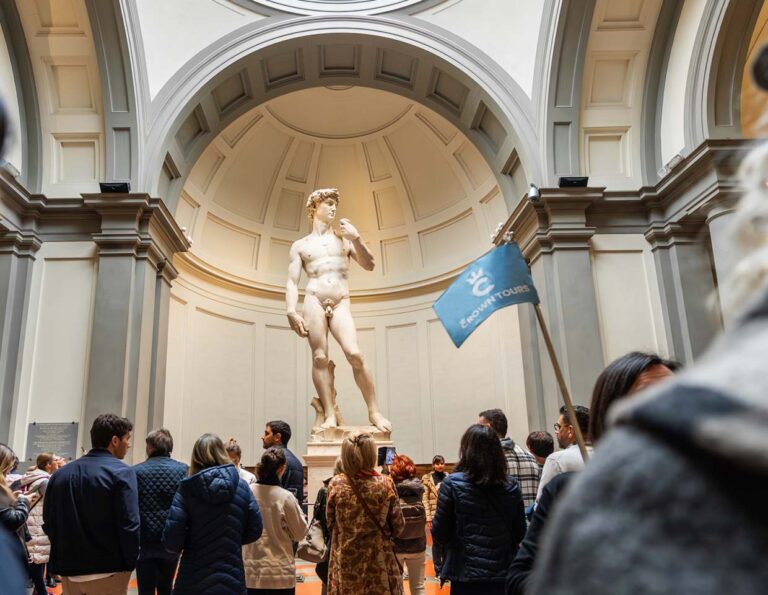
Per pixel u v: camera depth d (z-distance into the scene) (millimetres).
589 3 7270
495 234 9000
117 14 7137
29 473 4406
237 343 10680
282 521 3211
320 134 11281
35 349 7082
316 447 6875
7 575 523
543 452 3973
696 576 287
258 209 11211
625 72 7789
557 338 7270
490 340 9984
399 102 10625
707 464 302
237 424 10375
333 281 7422
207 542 2658
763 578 276
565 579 333
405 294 11422
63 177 7582
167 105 7727
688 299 7133
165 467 3611
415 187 11289
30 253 7211
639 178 7707
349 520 2783
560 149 7703
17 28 7160
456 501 2633
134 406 6930
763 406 286
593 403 1480
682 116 7242
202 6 8117
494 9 8305
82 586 2828
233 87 8539
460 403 10375
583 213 7469
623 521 322
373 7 8352
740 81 6738
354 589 2707
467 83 8195
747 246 406
